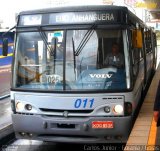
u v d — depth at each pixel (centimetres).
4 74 1644
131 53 702
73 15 713
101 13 707
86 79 695
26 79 726
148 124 747
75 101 684
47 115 699
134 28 790
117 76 692
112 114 679
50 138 703
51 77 709
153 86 1388
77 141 689
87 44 705
